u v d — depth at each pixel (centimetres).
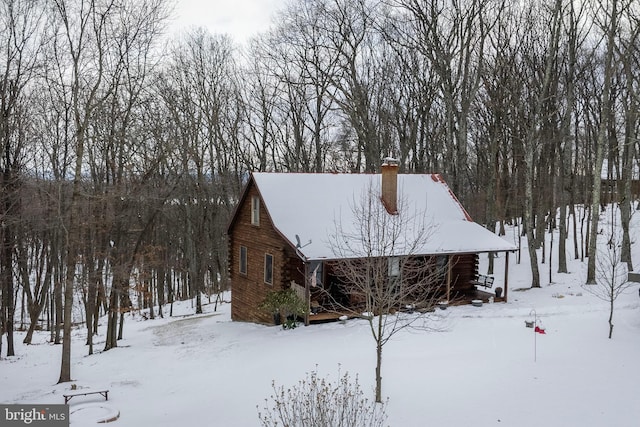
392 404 1177
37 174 2714
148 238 2995
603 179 5338
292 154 4150
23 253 2852
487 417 1091
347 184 2391
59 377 1797
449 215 2381
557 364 1404
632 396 1169
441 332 1803
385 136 3734
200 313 3306
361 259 1842
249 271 2520
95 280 2220
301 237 2067
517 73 3316
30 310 2936
